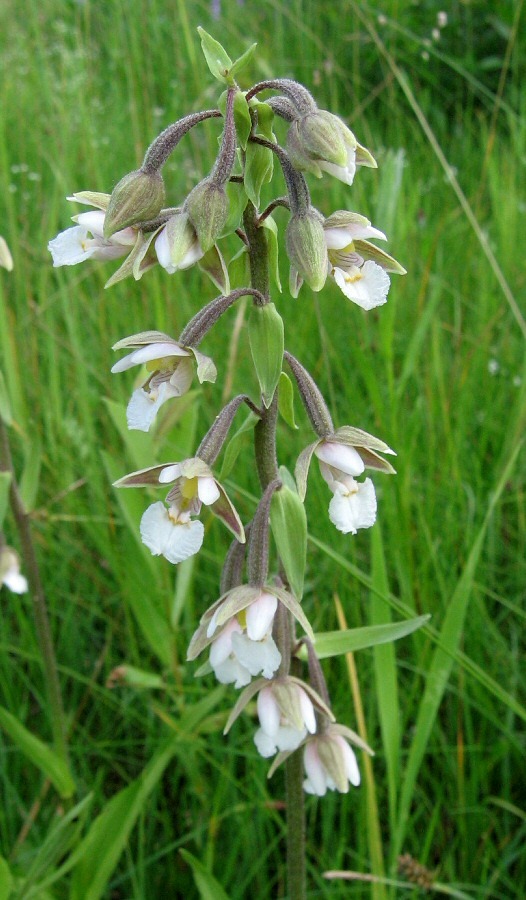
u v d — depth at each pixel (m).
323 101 0.37
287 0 0.43
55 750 0.19
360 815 0.18
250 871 0.18
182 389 0.13
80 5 0.45
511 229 0.30
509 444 0.23
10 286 0.28
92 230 0.14
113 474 0.20
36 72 0.38
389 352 0.21
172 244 0.12
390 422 0.21
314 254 0.12
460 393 0.25
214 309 0.13
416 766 0.16
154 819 0.20
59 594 0.23
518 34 0.43
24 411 0.24
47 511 0.22
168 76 0.38
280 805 0.19
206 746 0.19
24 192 0.31
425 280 0.26
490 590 0.22
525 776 0.20
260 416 0.14
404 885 0.17
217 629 0.14
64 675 0.22
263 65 0.32
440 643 0.16
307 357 0.26
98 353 0.27
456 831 0.19
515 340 0.27
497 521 0.23
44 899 0.18
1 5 0.46
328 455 0.14
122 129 0.35
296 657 0.15
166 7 0.41
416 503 0.21
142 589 0.20
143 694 0.21
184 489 0.13
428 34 0.44
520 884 0.18
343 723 0.20
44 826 0.20
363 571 0.22
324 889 0.18
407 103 0.40
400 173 0.21
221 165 0.12
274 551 0.22
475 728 0.20
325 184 0.32
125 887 0.20
